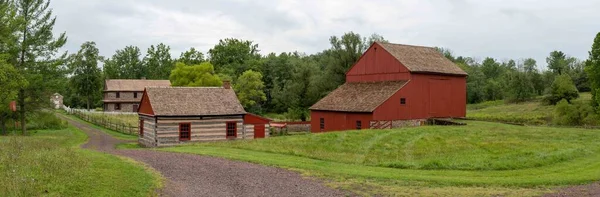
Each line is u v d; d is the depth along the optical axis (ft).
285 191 49.01
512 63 453.99
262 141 97.09
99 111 295.28
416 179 57.88
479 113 232.53
